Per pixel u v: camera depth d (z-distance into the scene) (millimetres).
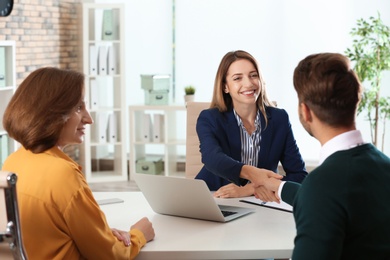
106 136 7969
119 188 7617
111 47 7781
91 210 2291
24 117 2279
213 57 8141
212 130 3568
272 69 7977
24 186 2271
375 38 7457
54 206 2250
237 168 3197
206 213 2861
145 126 7836
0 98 6070
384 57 6719
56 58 7613
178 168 8336
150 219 2943
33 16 7117
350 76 1928
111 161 8469
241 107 3568
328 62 1934
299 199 1890
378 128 7652
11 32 6750
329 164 1898
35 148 2314
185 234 2688
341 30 7727
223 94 3629
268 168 3623
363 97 6836
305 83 1947
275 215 2975
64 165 2275
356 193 1847
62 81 2328
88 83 7781
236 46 8055
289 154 3639
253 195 3352
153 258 2490
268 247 2498
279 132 3617
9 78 6051
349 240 1874
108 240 2336
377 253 1870
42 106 2283
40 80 2312
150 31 8289
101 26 8461
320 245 1807
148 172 7969
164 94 7801
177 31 8195
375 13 7609
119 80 7871
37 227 2264
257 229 2748
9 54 6031
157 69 8320
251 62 3559
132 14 8305
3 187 1963
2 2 6242
